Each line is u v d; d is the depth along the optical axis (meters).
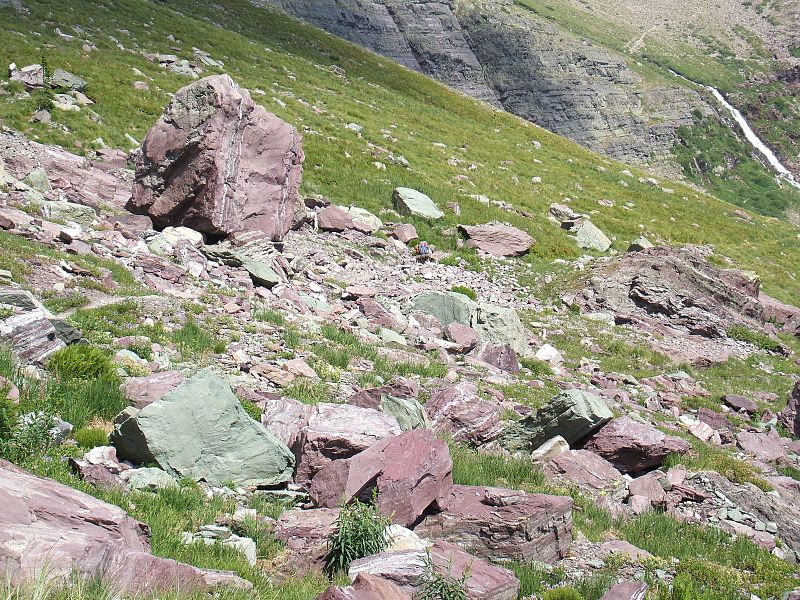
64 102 43.91
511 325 32.56
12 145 36.34
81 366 16.31
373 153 55.78
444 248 45.59
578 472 18.44
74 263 24.19
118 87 48.91
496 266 44.66
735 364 38.56
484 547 13.45
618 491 18.25
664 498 18.09
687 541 16.31
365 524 11.77
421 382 23.08
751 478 19.89
